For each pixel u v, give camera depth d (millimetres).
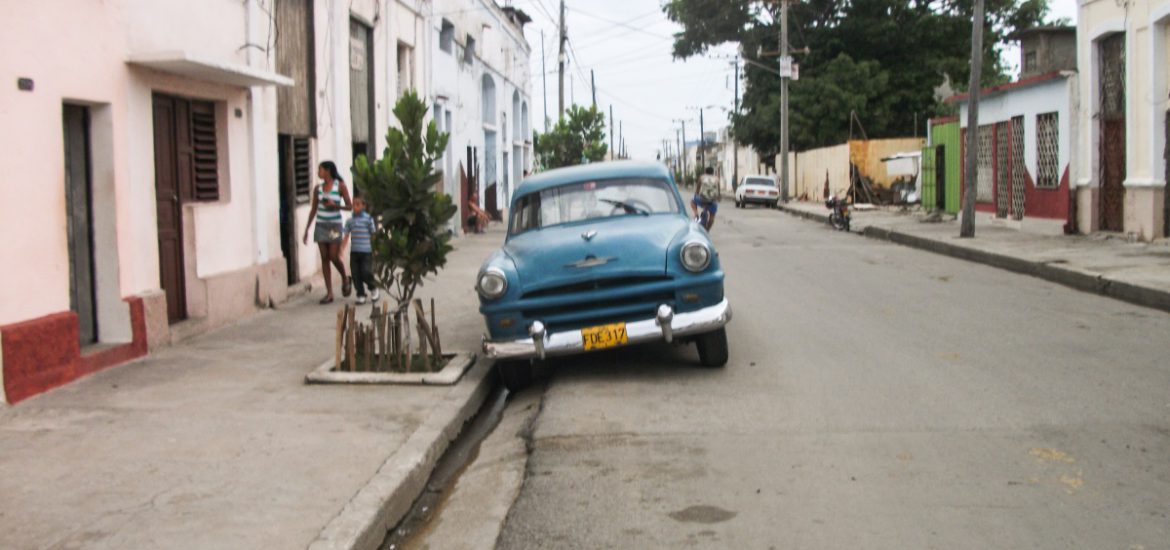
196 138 10734
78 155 8555
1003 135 23016
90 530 4676
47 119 7672
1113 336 9648
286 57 13242
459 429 7168
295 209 13812
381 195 8211
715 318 7898
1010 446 5922
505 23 35656
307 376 7984
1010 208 22656
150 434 6398
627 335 7785
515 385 8398
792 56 46156
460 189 27250
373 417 6891
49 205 7688
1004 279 14758
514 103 40188
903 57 46031
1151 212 16734
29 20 7445
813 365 8453
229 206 11273
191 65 9094
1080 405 6855
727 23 48250
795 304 12164
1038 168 20938
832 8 46188
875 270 16250
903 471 5504
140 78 9125
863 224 26672
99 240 8703
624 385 7969
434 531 5176
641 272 7828
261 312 11930
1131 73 17156
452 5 25531
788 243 22484
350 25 16641
